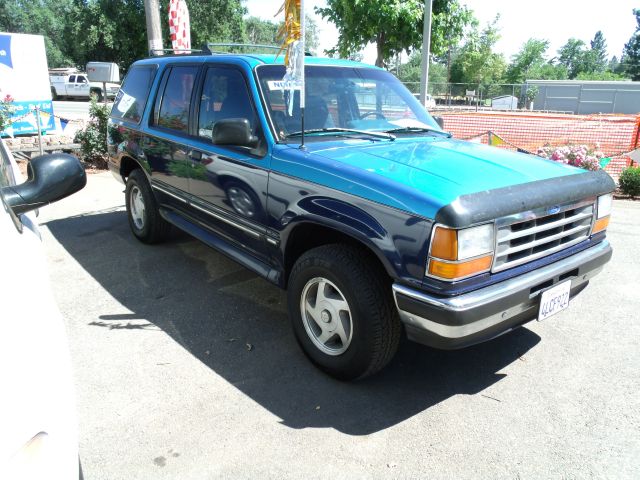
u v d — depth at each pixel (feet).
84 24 109.40
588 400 10.27
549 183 9.87
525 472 8.38
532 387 10.69
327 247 10.28
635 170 27.71
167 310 13.82
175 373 10.98
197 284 15.47
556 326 13.28
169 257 17.62
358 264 9.67
